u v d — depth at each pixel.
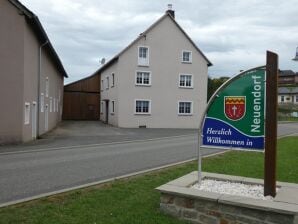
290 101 92.81
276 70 6.09
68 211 6.02
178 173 9.68
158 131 31.34
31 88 20.88
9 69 18.58
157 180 8.66
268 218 5.20
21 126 18.80
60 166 11.43
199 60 38.38
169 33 37.28
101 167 11.27
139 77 36.47
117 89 36.12
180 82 37.72
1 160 12.77
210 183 7.05
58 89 38.44
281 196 5.92
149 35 36.59
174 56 37.47
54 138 22.48
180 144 19.47
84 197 6.90
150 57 36.69
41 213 5.86
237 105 6.68
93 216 5.82
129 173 10.17
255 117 6.54
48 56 27.69
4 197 7.38
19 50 18.72
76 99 46.62
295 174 10.05
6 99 18.53
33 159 13.04
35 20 19.23
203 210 5.65
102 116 44.94
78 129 31.09
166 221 5.70
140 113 36.34
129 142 20.64
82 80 46.78
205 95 38.50
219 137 6.83
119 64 35.72
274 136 6.10
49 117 29.06
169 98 37.28
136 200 6.77
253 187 6.84
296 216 5.08
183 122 37.72
